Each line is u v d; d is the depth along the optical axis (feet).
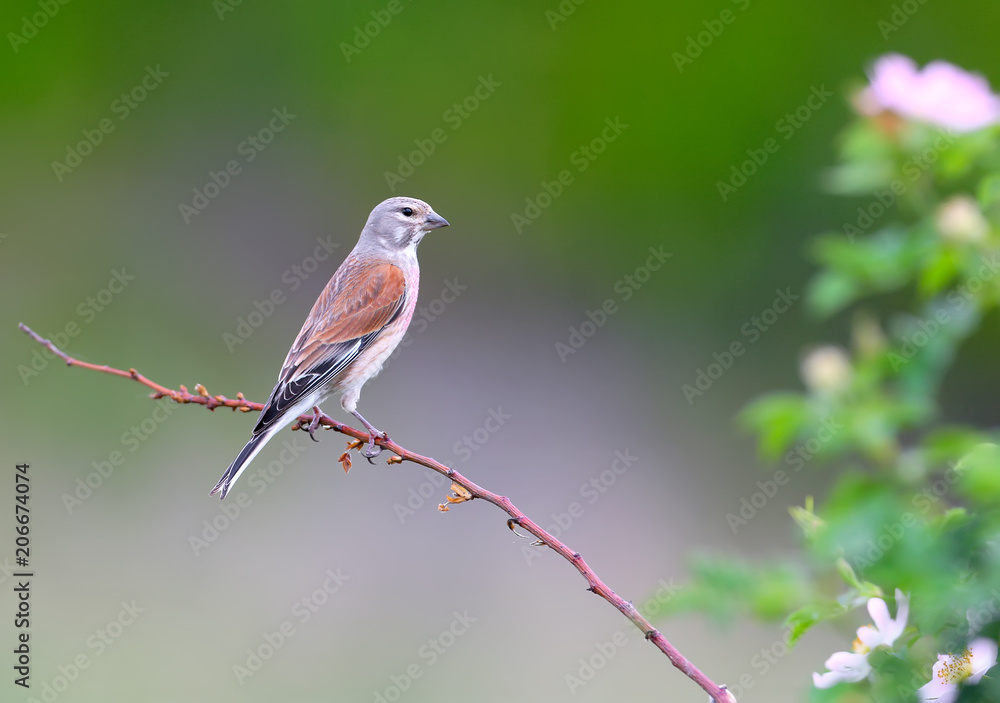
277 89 59.41
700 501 43.75
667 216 57.67
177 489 41.83
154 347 52.70
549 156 59.36
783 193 55.93
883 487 12.71
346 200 59.88
